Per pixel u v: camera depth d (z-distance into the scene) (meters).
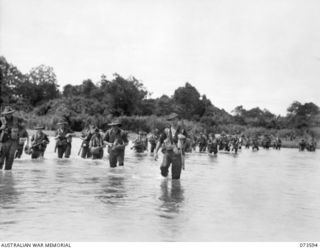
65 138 20.48
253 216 7.72
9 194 9.15
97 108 96.94
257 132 89.12
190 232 6.43
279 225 7.10
